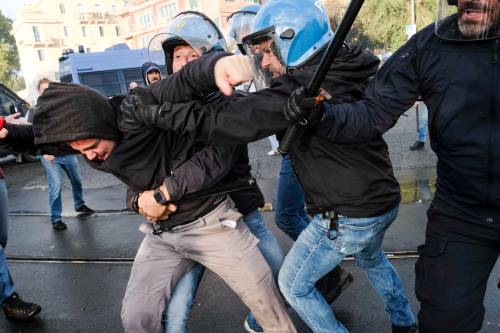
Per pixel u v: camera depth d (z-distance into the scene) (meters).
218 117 1.29
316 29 1.60
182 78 1.31
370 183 1.65
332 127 1.36
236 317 2.68
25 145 1.81
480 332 2.31
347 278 2.46
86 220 4.87
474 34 1.32
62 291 3.27
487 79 1.33
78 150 1.72
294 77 1.37
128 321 1.68
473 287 1.45
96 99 1.54
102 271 3.53
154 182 1.64
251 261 1.71
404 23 22.06
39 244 4.30
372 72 1.61
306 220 2.67
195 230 1.70
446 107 1.41
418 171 5.23
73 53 13.87
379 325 2.46
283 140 1.29
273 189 5.21
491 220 1.42
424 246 1.60
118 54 14.34
